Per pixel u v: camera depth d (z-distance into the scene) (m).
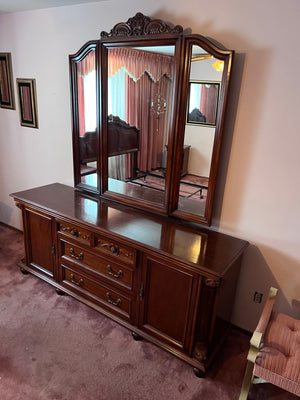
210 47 1.71
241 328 2.23
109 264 2.09
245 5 1.65
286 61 1.62
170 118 1.95
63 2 2.21
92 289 2.27
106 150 2.37
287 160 1.75
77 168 2.62
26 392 1.69
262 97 1.73
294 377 1.41
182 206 2.12
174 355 1.93
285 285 1.96
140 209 2.31
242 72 1.74
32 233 2.53
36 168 3.06
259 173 1.85
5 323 2.17
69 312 2.31
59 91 2.59
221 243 1.90
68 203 2.38
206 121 1.85
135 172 2.25
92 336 2.10
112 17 2.12
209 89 1.79
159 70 1.92
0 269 2.79
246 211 1.96
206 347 1.84
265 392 1.78
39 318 2.23
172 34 1.80
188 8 1.81
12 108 3.00
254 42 1.67
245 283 2.11
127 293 2.05
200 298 1.73
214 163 1.89
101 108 2.25
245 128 1.82
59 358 1.92
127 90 2.10
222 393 1.75
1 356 1.91
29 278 2.69
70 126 2.62
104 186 2.47
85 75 2.30
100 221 2.09
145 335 2.04
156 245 1.81
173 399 1.70
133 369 1.87
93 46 2.15
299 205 1.78
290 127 1.69
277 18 1.58
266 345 1.54
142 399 1.69
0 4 2.30
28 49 2.66
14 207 3.45
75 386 1.74
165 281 1.85
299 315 1.97
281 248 1.91
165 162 2.07
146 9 1.96
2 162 3.36
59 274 2.45
